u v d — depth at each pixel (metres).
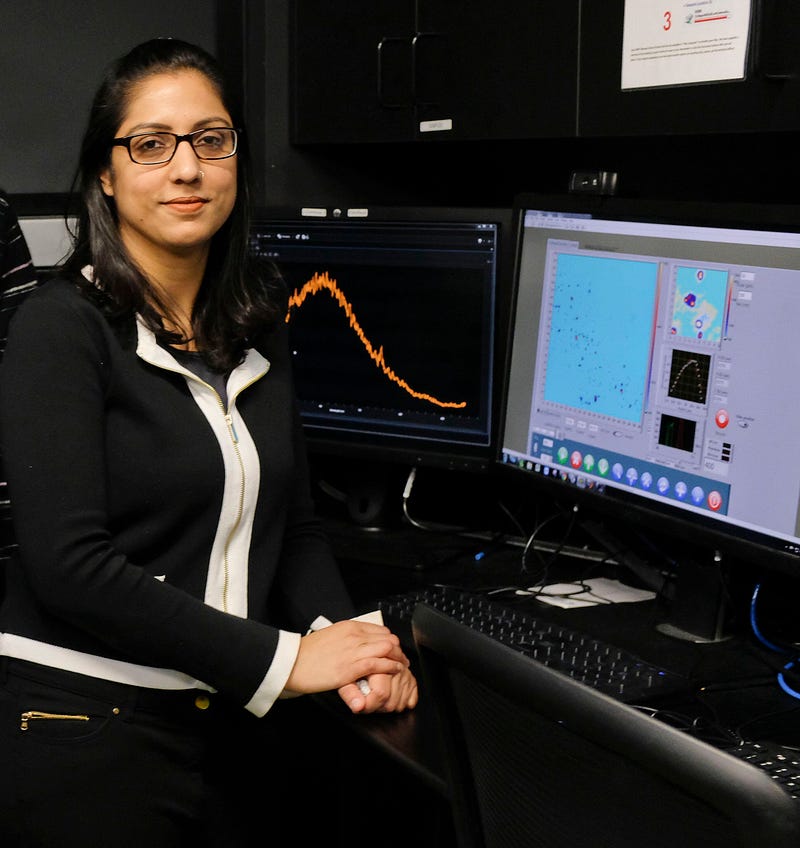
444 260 1.95
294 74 2.28
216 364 1.45
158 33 2.19
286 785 1.97
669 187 2.06
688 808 0.83
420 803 1.94
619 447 1.68
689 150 2.02
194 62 1.43
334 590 1.61
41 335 1.33
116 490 1.37
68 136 2.15
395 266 2.00
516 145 2.29
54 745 1.37
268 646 1.38
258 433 1.49
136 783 1.39
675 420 1.58
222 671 1.36
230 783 1.49
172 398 1.40
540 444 1.83
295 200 2.34
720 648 1.58
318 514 2.23
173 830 1.44
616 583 1.85
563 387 1.77
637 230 1.62
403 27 2.06
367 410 2.08
